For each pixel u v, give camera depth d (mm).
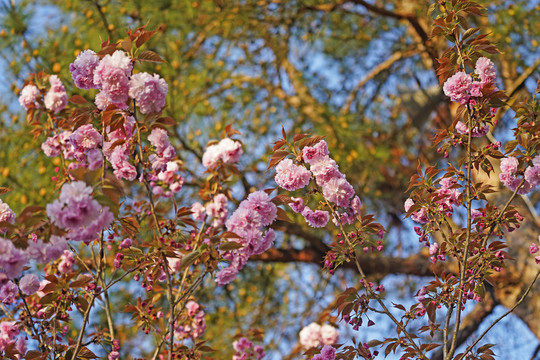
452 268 6332
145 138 3119
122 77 2238
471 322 5977
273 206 2545
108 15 5699
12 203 5324
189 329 3533
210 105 6594
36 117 3203
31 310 2996
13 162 5477
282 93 7281
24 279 2578
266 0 6875
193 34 6508
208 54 6551
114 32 5621
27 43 5613
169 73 5879
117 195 2008
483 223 2709
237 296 6922
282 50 7129
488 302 5953
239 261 2531
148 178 2566
